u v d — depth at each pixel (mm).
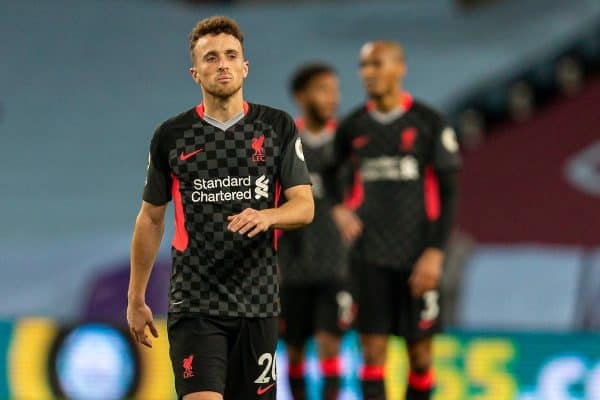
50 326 29188
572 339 26844
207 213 15391
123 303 37531
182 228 15570
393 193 22797
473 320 36000
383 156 22891
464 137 47906
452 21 54594
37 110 53312
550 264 37344
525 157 47000
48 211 46281
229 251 15398
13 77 55312
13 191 47844
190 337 15469
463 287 35625
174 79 55000
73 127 52219
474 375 27047
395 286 22938
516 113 48531
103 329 28938
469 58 50281
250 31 56375
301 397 26500
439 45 51938
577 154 46938
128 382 28609
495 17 54000
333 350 25719
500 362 27000
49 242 43344
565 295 36344
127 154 50469
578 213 44344
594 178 45750
